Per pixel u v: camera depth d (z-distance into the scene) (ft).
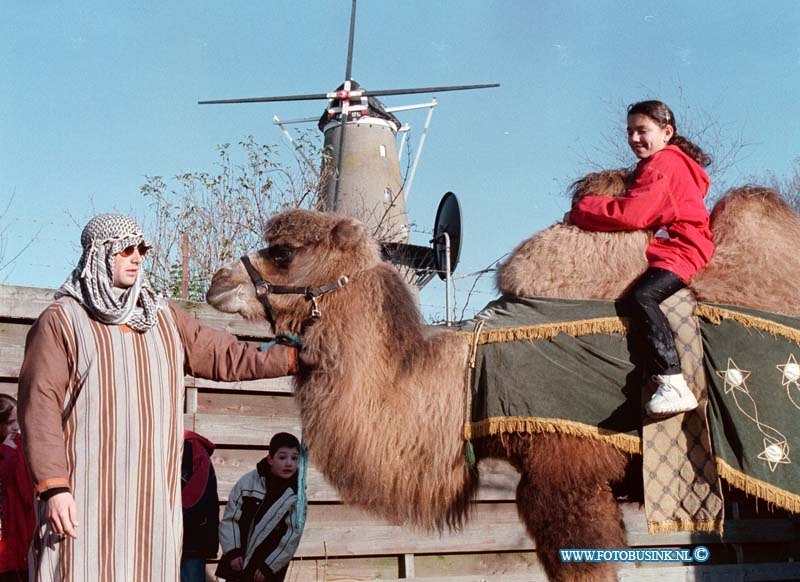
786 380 13.34
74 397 10.99
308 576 22.09
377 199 79.51
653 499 13.12
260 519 17.21
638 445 13.29
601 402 13.43
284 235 15.05
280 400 23.20
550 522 13.33
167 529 11.08
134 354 11.35
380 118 87.40
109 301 11.27
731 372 13.30
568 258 14.43
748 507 27.63
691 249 13.87
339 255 14.87
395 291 14.76
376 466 13.96
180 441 11.70
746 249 14.11
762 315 13.60
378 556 23.08
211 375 12.92
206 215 45.57
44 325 11.08
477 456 14.16
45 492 10.38
